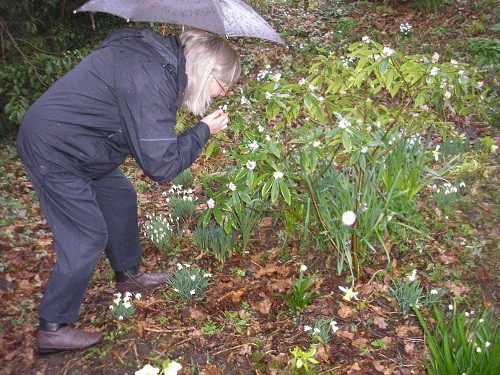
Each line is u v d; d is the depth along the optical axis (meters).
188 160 2.43
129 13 2.40
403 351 2.79
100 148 2.45
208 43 2.39
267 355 2.78
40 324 2.69
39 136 2.32
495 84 5.78
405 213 3.73
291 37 7.81
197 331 2.92
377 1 8.71
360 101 3.65
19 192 4.51
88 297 3.25
